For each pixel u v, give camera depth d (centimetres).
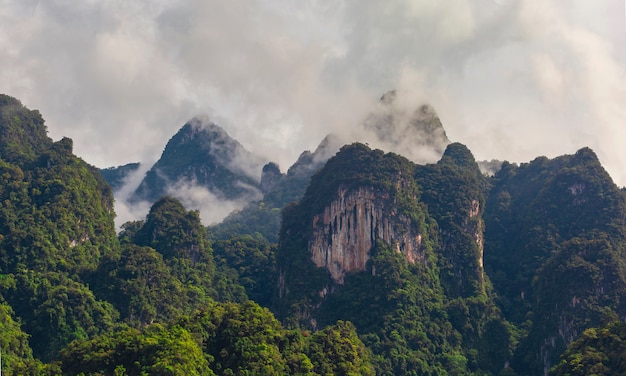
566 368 15562
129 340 13775
